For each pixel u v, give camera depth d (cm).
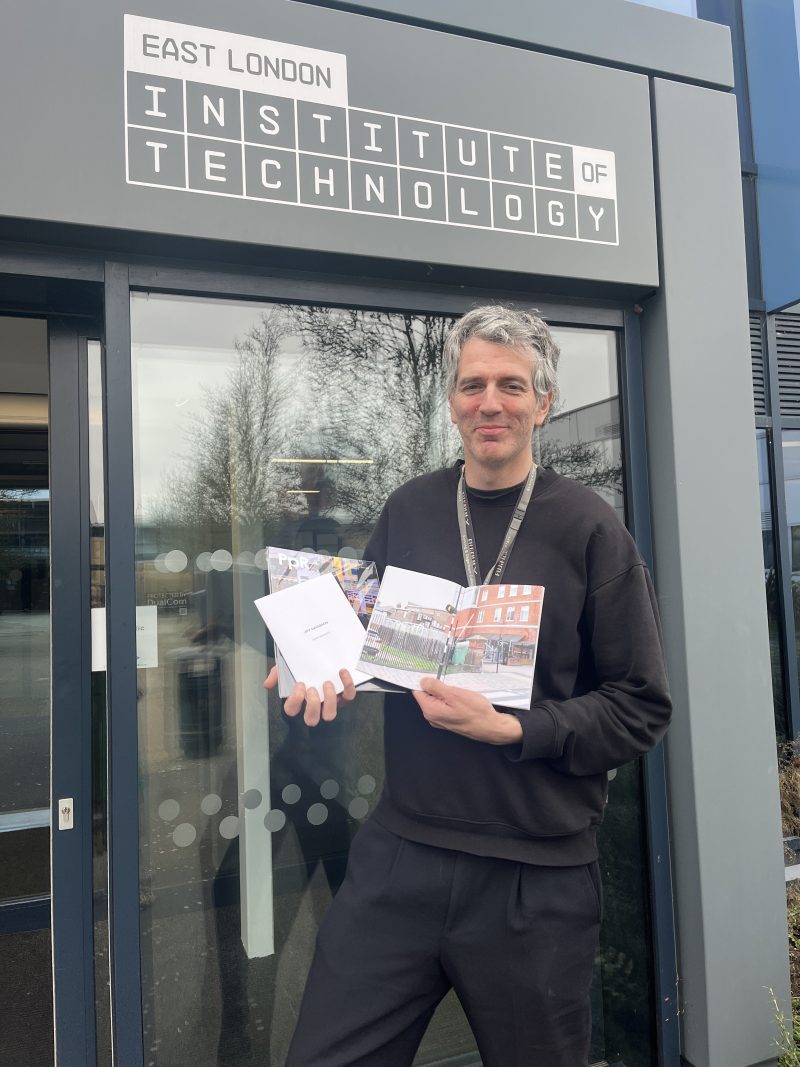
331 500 208
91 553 211
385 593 147
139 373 189
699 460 221
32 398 347
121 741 168
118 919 166
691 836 213
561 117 207
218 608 199
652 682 138
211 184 170
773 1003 216
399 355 213
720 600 221
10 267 168
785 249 441
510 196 200
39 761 337
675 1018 215
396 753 148
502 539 147
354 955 141
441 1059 214
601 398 230
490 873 137
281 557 157
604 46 215
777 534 482
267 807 204
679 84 224
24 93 157
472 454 146
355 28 185
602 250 212
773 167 440
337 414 208
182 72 168
